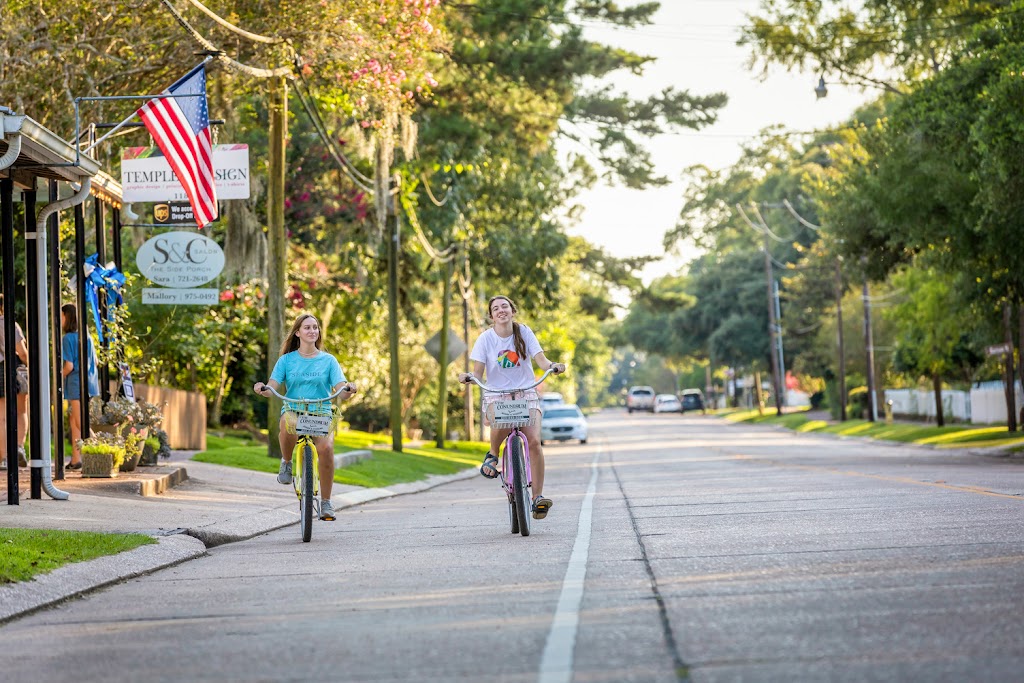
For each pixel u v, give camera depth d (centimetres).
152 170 4744
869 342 15162
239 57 5928
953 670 1384
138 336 6550
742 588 1997
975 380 13250
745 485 4803
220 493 4278
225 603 2131
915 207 7481
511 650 1589
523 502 2983
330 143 6562
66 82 5194
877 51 8675
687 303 16438
